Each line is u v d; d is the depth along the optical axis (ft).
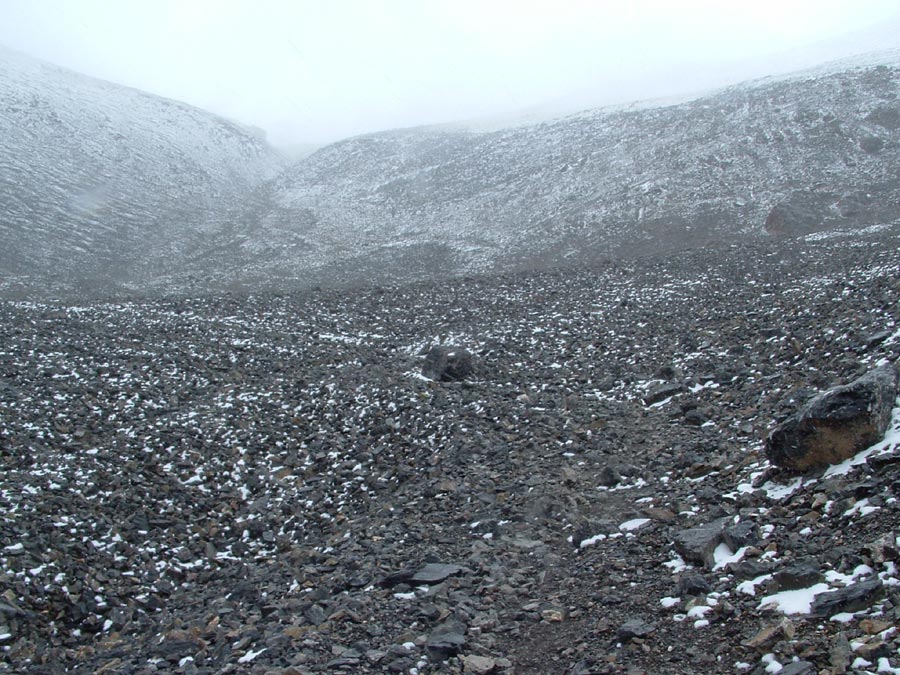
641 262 143.95
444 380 67.51
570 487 39.32
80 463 46.21
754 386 49.67
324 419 57.77
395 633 25.77
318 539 39.50
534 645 23.73
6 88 367.66
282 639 26.02
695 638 21.27
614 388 60.85
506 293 127.24
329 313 115.65
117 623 32.63
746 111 281.54
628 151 284.61
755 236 176.04
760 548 25.17
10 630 30.14
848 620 19.08
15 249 216.54
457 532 35.73
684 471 37.50
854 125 238.89
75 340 82.94
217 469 48.62
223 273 216.95
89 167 315.58
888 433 28.86
